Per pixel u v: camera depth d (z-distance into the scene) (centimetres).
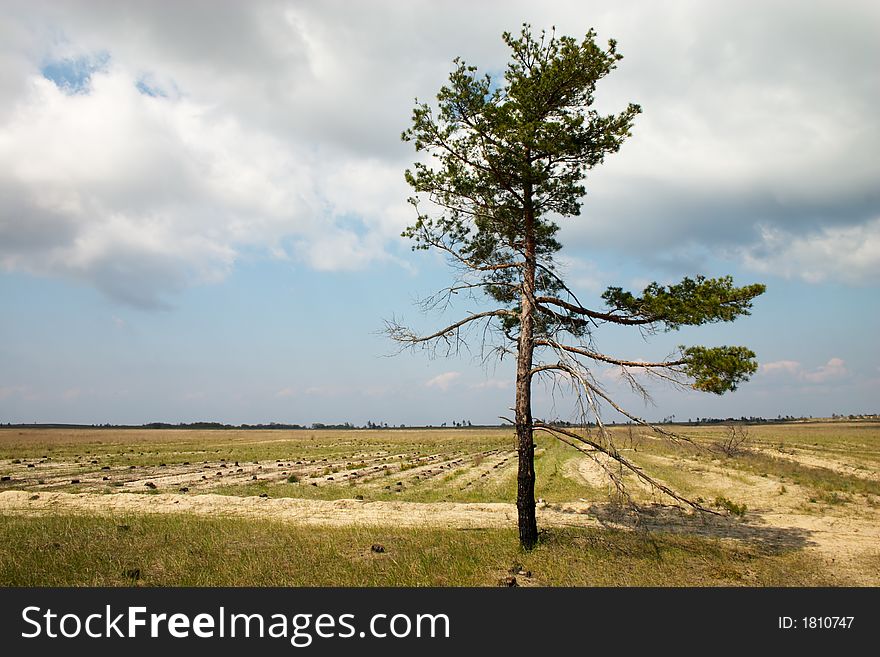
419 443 7538
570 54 1201
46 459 3834
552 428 1212
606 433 1110
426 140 1282
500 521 1593
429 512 1747
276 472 3178
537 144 1175
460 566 1048
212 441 7912
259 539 1242
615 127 1248
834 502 1994
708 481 2636
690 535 1421
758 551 1245
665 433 1109
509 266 1309
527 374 1252
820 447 5191
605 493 2269
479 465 3700
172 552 1102
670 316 1182
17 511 1670
